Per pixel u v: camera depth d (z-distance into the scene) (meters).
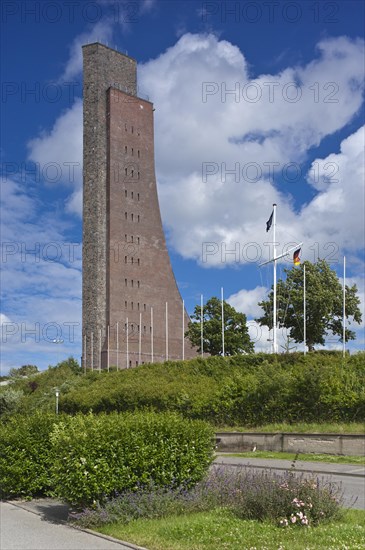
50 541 11.24
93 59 122.38
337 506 12.27
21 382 99.19
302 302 72.75
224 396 41.59
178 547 10.02
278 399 38.34
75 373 95.06
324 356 47.50
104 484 12.78
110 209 115.25
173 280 121.19
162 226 121.81
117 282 112.81
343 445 29.98
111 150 117.88
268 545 9.77
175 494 13.13
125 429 13.35
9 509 15.29
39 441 17.05
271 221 54.00
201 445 14.33
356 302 75.25
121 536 11.25
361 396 34.50
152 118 125.12
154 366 66.62
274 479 12.89
